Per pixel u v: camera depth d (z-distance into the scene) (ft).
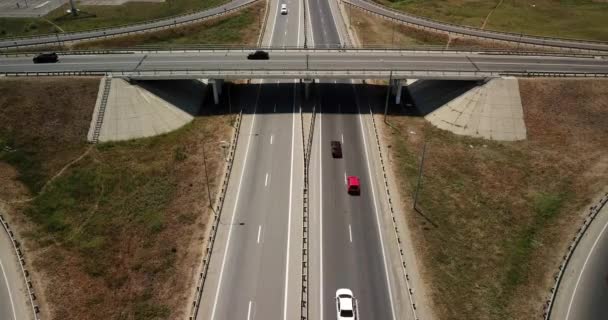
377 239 185.57
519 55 300.20
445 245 184.85
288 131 252.21
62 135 238.07
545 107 255.09
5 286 168.14
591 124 250.37
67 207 201.98
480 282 171.01
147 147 237.86
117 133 243.40
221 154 233.14
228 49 303.07
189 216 196.34
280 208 199.52
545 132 248.11
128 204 202.80
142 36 369.30
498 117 252.21
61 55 292.81
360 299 161.48
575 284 171.32
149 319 155.94
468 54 300.40
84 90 253.03
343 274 170.50
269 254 177.88
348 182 209.97
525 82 262.06
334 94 289.74
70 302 161.68
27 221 194.39
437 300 162.81
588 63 289.12
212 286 165.58
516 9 442.50
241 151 235.20
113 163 225.76
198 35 389.60
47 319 155.84
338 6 450.30
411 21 400.26
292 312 156.97
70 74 262.06
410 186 214.28
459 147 242.78
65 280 169.48
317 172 221.25
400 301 161.58
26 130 237.25
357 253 179.11
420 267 174.81
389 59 288.51
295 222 192.75
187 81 287.07
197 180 216.13
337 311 155.74
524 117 252.62
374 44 365.20
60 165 223.92
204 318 154.71
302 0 465.47
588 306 163.12
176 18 408.05
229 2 455.22
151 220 194.29
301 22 410.93
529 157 235.40
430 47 337.11
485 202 207.82
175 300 162.20
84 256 179.01
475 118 254.06
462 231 192.13
